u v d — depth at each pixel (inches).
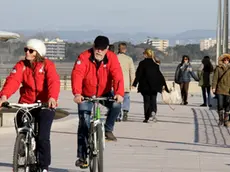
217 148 861.2
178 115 1429.6
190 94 2421.3
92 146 597.3
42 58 568.7
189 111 1562.5
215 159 759.1
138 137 979.9
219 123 1184.2
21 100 580.4
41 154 567.5
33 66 568.7
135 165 708.7
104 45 627.5
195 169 685.9
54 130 1065.5
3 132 984.9
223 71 1157.7
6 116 1034.7
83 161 628.7
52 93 557.6
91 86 638.5
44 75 569.9
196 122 1259.8
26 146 555.2
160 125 1182.9
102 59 633.0
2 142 896.9
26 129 557.6
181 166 705.0
